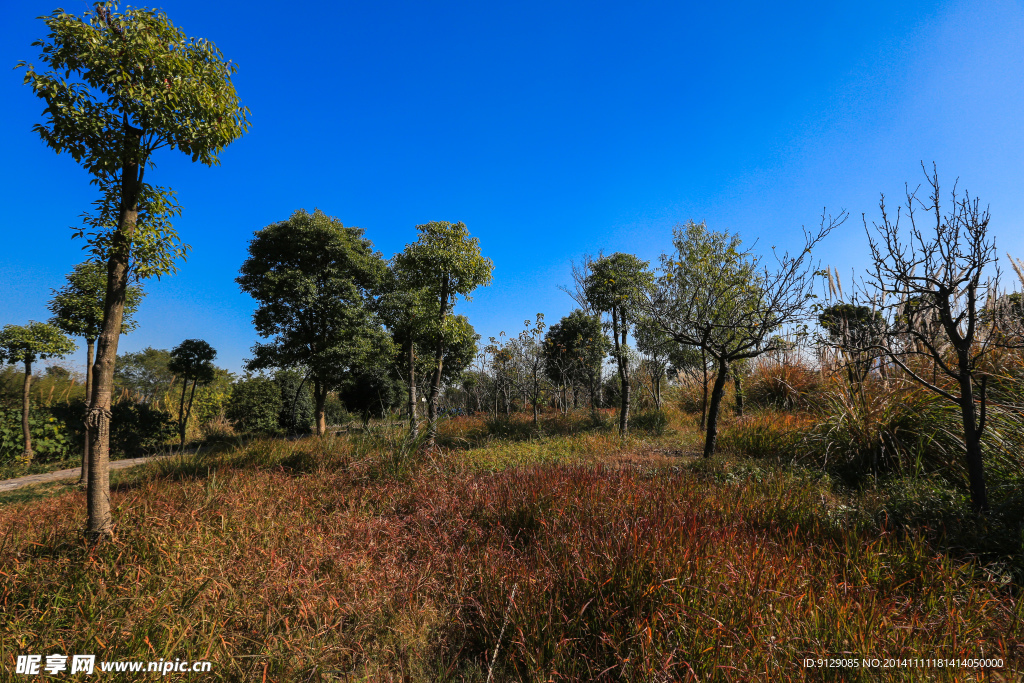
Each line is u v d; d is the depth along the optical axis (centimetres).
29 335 1571
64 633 247
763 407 1116
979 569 312
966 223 398
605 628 253
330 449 842
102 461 406
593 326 1738
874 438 592
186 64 442
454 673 260
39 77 388
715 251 960
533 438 1178
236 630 267
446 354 1731
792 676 211
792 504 432
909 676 206
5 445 1580
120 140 426
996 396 566
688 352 1304
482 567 345
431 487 567
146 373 4247
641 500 443
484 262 1108
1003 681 208
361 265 2064
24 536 391
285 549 376
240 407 2248
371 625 282
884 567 310
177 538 374
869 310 562
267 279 1855
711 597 252
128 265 442
